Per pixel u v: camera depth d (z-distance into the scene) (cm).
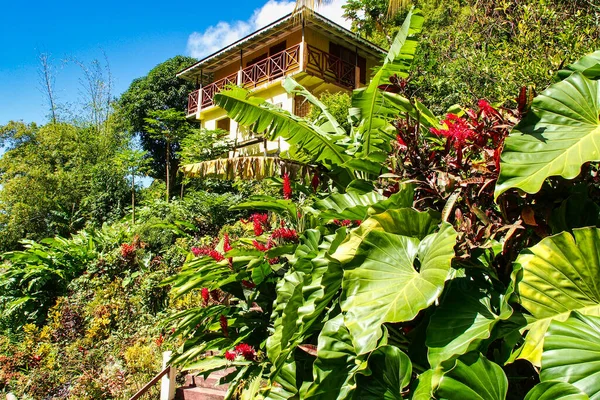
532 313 212
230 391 375
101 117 2633
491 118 275
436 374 204
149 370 615
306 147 470
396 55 377
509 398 240
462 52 684
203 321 416
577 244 214
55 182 1997
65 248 1220
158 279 921
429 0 1199
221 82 1991
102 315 855
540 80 468
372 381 237
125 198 2022
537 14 527
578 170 214
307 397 255
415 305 210
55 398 644
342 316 273
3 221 1894
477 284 242
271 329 364
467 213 282
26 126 2605
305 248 343
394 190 306
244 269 384
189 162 1703
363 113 397
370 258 252
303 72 1558
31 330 879
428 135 366
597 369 177
